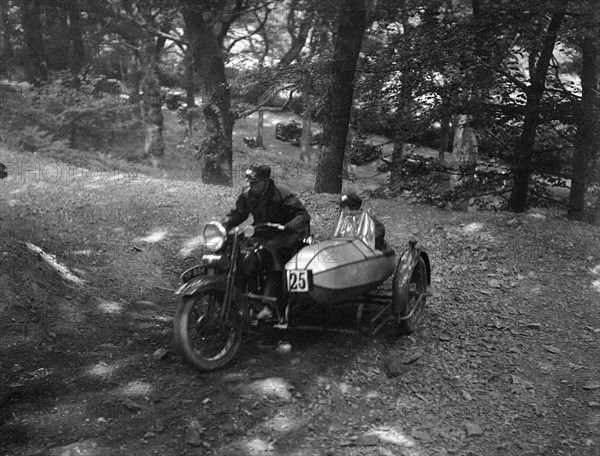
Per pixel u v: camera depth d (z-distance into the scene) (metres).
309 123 26.72
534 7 9.78
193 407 4.11
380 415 4.23
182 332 4.38
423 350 5.29
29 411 3.98
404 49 10.74
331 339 5.26
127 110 20.72
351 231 5.40
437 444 3.94
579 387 4.87
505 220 8.95
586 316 6.30
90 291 6.04
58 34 21.45
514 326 5.96
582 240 8.29
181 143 24.12
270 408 4.15
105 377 4.48
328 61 12.06
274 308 4.94
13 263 5.77
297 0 13.98
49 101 17.92
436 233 8.51
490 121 10.98
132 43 21.52
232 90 14.15
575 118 10.47
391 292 5.62
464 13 13.98
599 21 9.73
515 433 4.17
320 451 3.75
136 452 3.59
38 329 5.12
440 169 11.56
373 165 25.48
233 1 16.22
